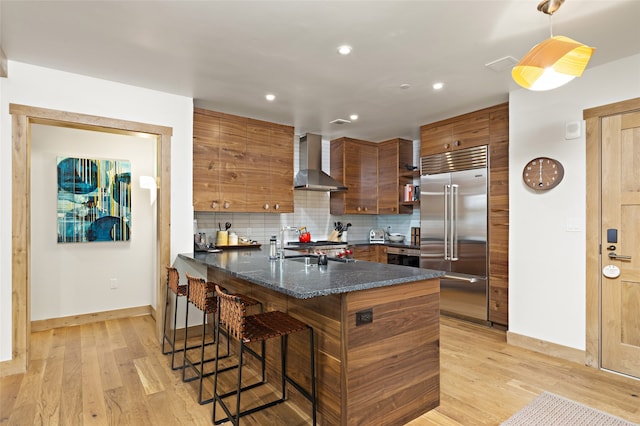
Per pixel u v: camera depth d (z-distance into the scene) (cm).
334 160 540
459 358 307
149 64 281
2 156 272
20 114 278
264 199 432
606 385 258
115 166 431
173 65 283
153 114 338
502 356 311
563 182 305
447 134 428
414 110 396
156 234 375
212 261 303
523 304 333
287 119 434
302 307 228
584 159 292
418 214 547
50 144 396
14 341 275
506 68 285
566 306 303
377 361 204
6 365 272
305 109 394
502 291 372
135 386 257
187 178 361
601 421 213
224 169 400
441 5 200
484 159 387
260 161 429
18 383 260
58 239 397
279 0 196
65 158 402
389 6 201
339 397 196
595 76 285
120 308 436
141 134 341
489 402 237
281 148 450
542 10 198
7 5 200
